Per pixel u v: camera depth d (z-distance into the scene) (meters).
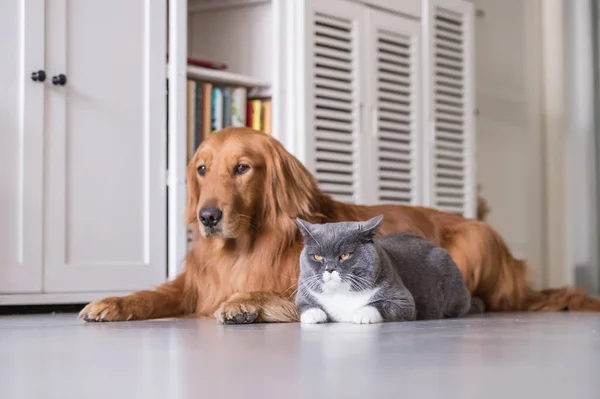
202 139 3.78
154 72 3.54
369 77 4.22
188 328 2.34
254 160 2.65
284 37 3.94
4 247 3.12
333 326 2.34
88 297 3.33
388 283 2.43
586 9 6.23
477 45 5.62
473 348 1.80
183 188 3.58
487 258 3.09
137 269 3.48
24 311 3.41
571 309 3.19
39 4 3.21
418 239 2.76
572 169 6.23
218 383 1.34
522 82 6.03
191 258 2.84
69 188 3.29
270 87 4.01
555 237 6.23
